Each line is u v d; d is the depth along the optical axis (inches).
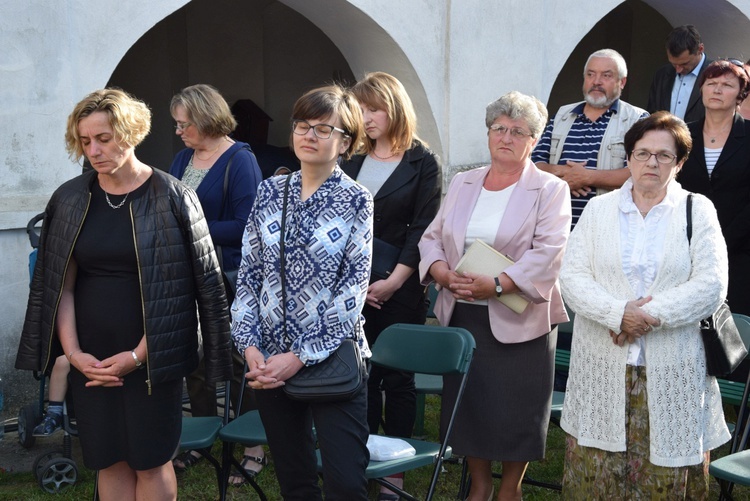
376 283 167.9
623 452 141.7
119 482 136.9
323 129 121.2
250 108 408.8
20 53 206.7
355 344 123.8
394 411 172.2
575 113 210.1
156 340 128.2
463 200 159.5
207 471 184.1
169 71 395.9
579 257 146.6
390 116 167.9
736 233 205.9
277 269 123.1
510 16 292.4
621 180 199.0
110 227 128.6
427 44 276.8
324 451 123.2
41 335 133.0
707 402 143.3
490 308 152.6
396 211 169.8
